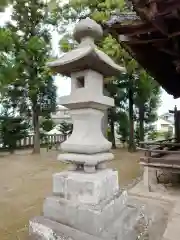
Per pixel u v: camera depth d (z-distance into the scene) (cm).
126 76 1346
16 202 512
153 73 681
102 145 227
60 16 1041
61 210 213
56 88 1401
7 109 1385
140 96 1457
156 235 302
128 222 223
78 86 233
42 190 605
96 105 224
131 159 1122
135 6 351
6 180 720
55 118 1992
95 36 233
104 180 220
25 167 929
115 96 1496
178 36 443
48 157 1182
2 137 1379
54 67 226
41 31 1254
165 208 451
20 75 1198
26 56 1141
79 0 862
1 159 1122
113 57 762
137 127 1695
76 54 212
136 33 440
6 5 770
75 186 213
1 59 1015
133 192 570
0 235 356
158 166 565
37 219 220
